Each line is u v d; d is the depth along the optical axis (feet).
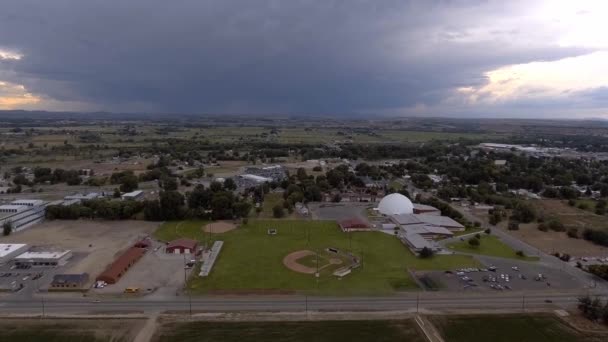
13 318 286.66
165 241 460.55
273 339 264.93
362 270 383.45
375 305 313.94
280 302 316.81
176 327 277.64
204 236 483.10
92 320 285.23
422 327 282.36
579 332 279.90
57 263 385.50
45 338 262.26
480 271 383.04
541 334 276.82
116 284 344.08
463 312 304.71
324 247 447.42
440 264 401.08
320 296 328.08
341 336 269.64
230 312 299.58
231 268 382.83
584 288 348.59
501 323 290.15
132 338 263.49
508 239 488.02
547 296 333.21
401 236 481.05
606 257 425.28
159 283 347.97
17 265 382.01
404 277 367.86
